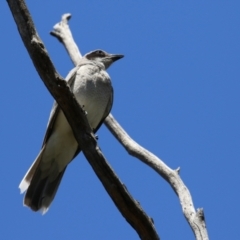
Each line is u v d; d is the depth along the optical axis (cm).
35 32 861
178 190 1047
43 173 1184
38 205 1149
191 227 945
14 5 860
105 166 880
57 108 1183
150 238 881
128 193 873
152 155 1148
